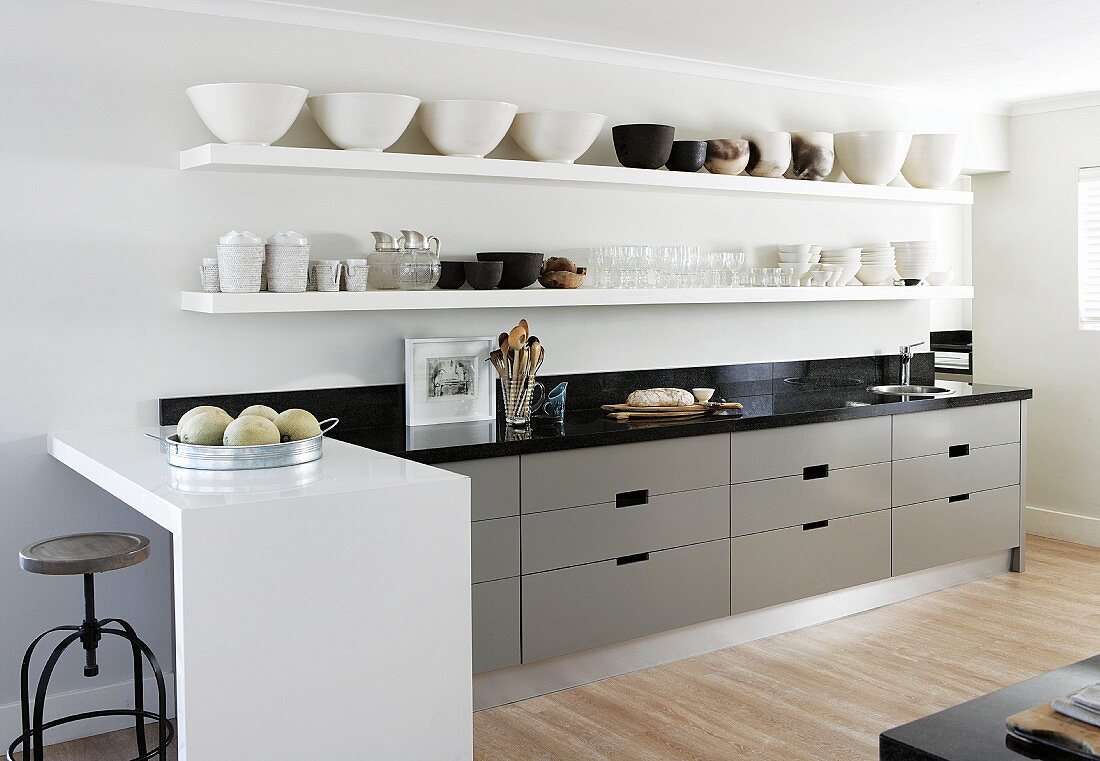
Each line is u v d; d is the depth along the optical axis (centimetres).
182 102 347
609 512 373
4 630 334
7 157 322
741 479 408
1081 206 559
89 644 267
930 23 392
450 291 369
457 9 366
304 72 366
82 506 343
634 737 329
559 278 405
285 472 266
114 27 335
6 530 331
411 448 333
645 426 386
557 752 319
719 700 358
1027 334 591
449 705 259
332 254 378
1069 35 412
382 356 391
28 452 331
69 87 329
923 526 473
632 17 380
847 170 491
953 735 155
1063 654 400
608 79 438
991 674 379
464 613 261
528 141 398
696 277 444
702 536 398
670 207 461
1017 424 511
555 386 432
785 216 499
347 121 348
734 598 409
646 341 459
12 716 334
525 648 356
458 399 401
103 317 339
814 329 516
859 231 528
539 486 356
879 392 516
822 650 409
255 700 230
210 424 274
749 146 455
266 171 355
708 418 408
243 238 326
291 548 233
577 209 434
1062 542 580
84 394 338
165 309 349
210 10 348
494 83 408
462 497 259
